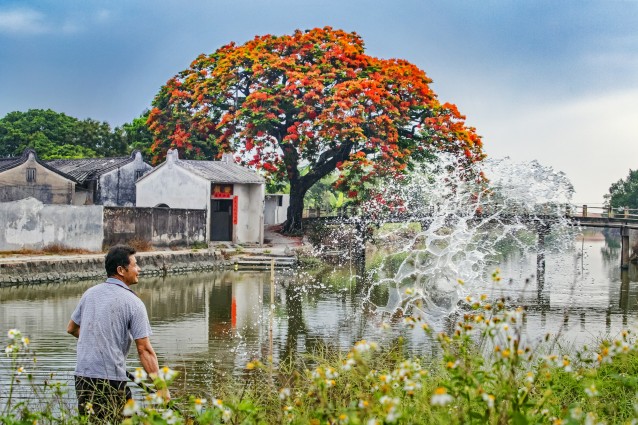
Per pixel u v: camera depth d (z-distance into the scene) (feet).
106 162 143.13
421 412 16.33
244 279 101.35
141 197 131.54
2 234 93.81
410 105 132.36
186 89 151.94
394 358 28.89
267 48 142.51
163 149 156.97
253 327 60.49
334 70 133.18
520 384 20.89
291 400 20.72
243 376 40.50
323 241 142.92
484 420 14.92
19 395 33.04
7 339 51.88
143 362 20.18
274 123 140.15
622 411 20.34
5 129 184.14
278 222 176.55
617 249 197.47
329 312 69.26
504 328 17.01
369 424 14.25
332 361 28.84
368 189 133.69
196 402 15.87
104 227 104.32
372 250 154.81
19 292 81.00
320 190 215.51
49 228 98.07
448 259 76.54
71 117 194.90
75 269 93.71
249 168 142.20
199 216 121.90
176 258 110.11
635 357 24.02
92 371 19.72
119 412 19.34
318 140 134.21
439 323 57.67
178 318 65.98
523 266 117.19
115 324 19.94
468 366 16.70
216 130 150.71
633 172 205.05
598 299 79.61
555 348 36.81
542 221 106.83
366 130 132.67
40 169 123.65
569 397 21.08
